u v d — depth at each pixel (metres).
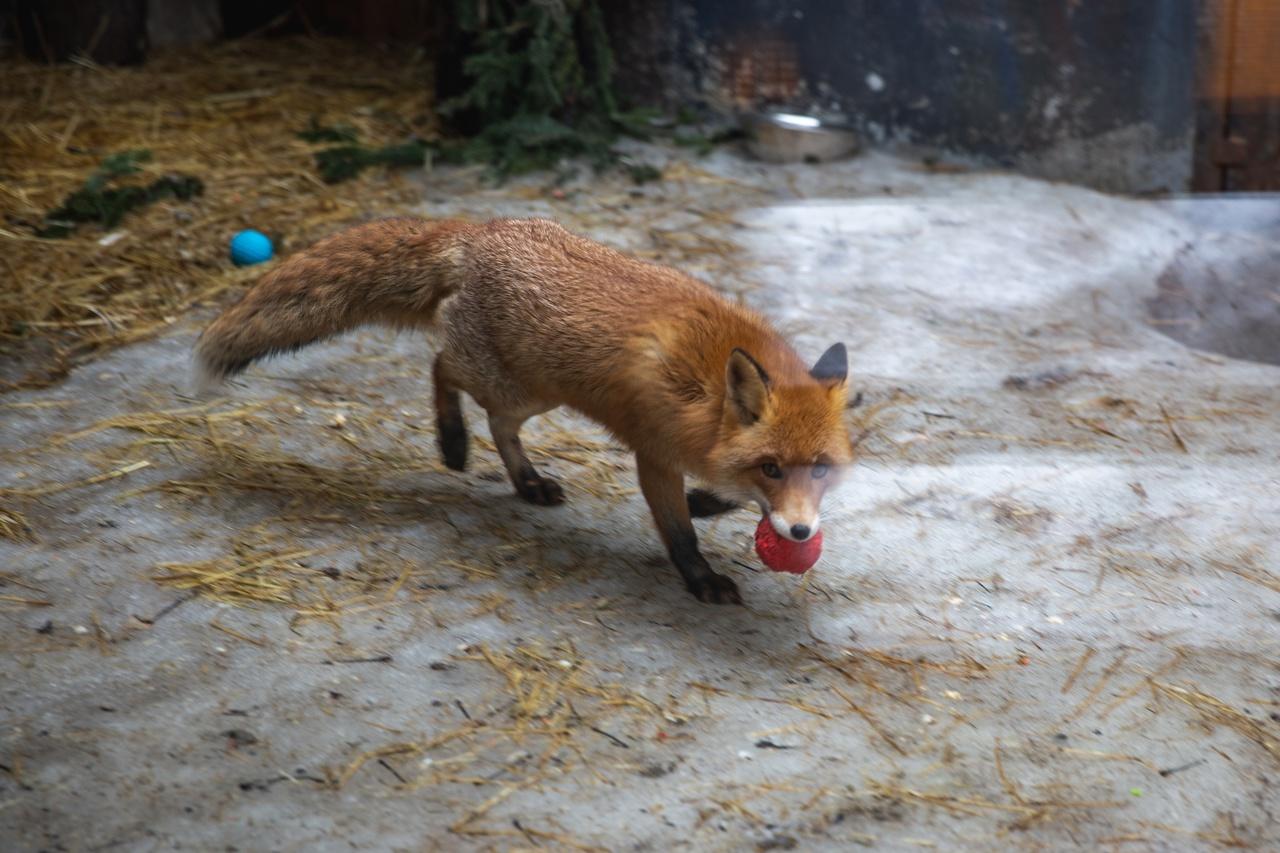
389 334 5.77
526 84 7.75
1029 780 3.20
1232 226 7.51
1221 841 3.00
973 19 7.90
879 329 5.98
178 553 4.05
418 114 8.27
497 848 2.90
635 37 8.52
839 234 6.96
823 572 4.16
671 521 3.97
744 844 2.94
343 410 5.12
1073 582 4.12
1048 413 5.29
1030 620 3.92
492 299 4.16
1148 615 3.95
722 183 7.62
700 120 8.57
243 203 6.90
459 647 3.66
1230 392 5.48
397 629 3.74
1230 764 3.28
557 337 3.98
